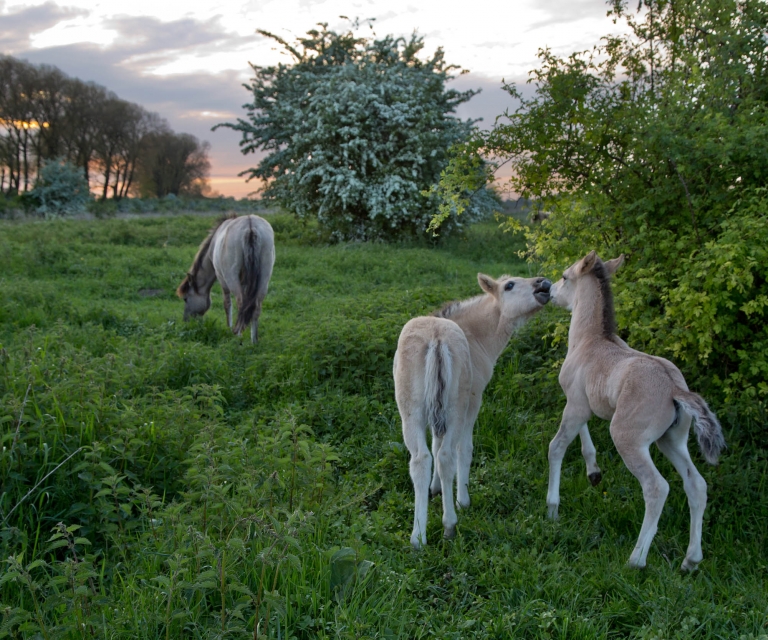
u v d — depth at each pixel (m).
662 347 5.27
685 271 5.15
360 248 18.06
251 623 2.86
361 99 19.02
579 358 4.55
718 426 3.64
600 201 5.41
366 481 4.84
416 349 4.10
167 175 66.25
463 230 20.45
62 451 4.07
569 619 3.16
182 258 15.49
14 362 5.26
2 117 50.00
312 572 3.25
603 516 4.33
